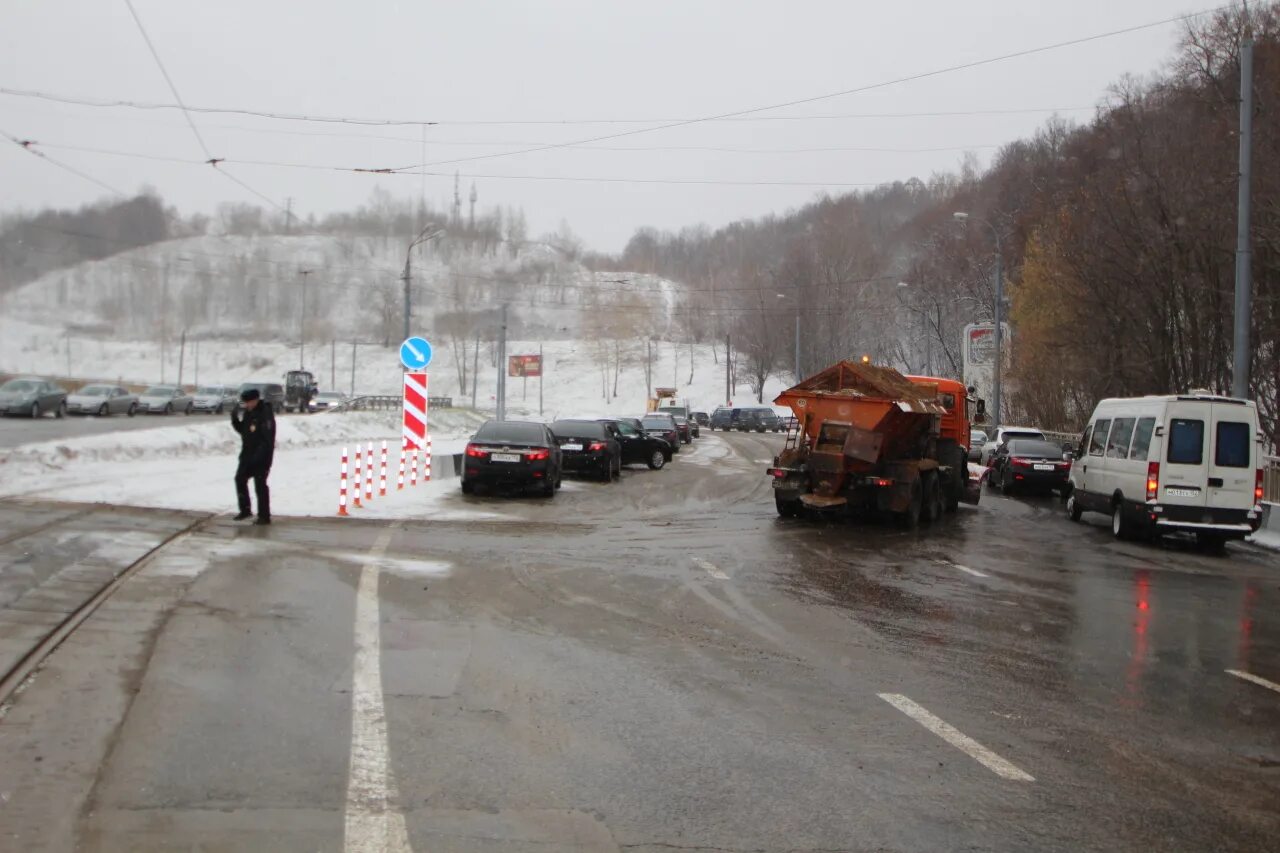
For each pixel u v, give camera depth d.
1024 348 45.22
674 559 13.51
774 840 4.53
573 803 4.89
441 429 53.44
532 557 13.13
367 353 104.81
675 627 9.14
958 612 10.44
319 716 6.09
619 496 23.08
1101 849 4.55
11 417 40.97
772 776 5.36
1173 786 5.43
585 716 6.33
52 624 8.03
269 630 8.26
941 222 85.50
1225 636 9.75
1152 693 7.46
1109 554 16.05
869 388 18.84
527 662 7.63
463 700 6.56
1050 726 6.50
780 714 6.51
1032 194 61.44
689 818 4.75
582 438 26.50
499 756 5.53
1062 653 8.70
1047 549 16.36
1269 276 28.88
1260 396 31.38
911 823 4.77
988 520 21.09
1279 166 26.95
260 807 4.68
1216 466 16.88
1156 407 17.45
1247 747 6.21
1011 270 61.00
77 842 4.25
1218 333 30.80
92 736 5.57
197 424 33.31
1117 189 33.25
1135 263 32.50
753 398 97.56
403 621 8.85
